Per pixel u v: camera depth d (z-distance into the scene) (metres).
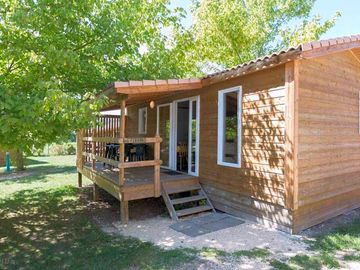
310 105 5.33
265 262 3.92
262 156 5.52
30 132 4.84
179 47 12.74
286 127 5.00
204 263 3.90
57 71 6.28
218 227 5.48
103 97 5.02
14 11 5.59
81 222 6.06
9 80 5.77
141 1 9.07
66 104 4.26
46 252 4.46
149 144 9.94
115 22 7.27
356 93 6.92
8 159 14.80
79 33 6.84
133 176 7.28
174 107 8.65
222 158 6.61
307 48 4.54
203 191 7.08
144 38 8.98
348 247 4.45
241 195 6.06
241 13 14.77
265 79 5.46
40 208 7.36
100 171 8.09
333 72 6.02
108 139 6.76
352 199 6.85
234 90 6.23
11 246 4.75
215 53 15.12
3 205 7.69
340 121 6.30
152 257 4.13
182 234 5.14
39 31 5.96
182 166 8.81
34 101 4.37
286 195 5.03
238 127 6.13
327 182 5.87
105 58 7.50
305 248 4.40
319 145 5.59
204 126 7.16
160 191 6.50
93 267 3.86
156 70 9.03
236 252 4.26
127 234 5.24
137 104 11.08
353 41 5.75
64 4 6.08
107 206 7.48
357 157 7.08
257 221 5.68
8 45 5.54
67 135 4.98
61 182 11.22
